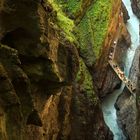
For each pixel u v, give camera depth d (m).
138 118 25.88
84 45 31.75
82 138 27.19
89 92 28.97
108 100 33.31
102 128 29.25
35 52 15.52
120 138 30.50
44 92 17.38
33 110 15.10
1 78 12.63
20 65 14.95
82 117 27.31
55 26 21.27
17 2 14.17
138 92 27.19
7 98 12.84
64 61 19.97
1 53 13.38
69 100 24.19
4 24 14.30
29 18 14.70
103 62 33.12
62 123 23.59
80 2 33.34
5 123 12.59
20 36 15.05
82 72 28.81
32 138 16.55
